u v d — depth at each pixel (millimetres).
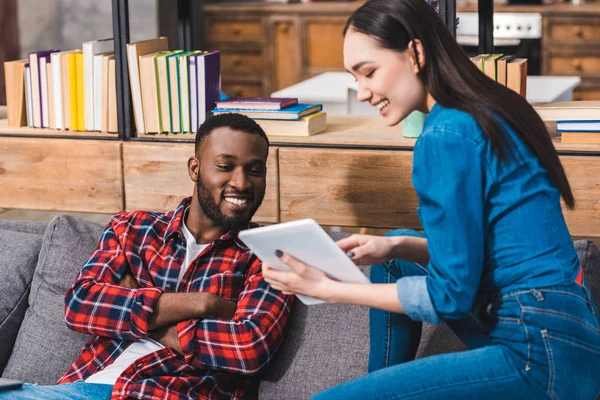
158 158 2725
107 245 2393
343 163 2559
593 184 2377
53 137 2834
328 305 2303
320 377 2207
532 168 1658
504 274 1656
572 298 1645
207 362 2166
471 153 1616
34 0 5594
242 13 7191
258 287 2246
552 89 3730
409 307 1669
